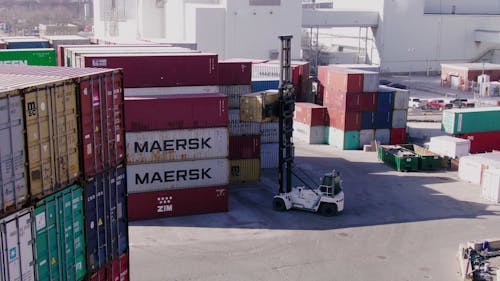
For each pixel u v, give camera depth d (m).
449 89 98.69
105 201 21.05
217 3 97.94
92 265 20.38
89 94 19.78
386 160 53.19
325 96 61.50
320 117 61.38
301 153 57.19
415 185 46.62
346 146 58.94
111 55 38.72
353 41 122.94
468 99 86.31
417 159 50.84
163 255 31.94
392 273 30.27
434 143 55.22
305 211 39.66
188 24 92.69
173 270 30.03
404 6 113.12
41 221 17.83
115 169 21.58
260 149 46.34
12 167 16.59
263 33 93.44
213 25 90.56
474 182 47.38
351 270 30.48
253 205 40.88
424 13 116.31
